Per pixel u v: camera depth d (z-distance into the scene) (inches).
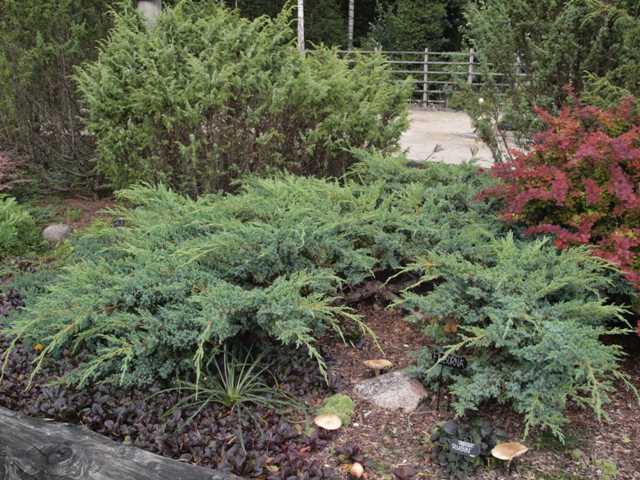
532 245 144.6
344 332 147.3
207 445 109.4
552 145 148.2
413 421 117.9
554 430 105.4
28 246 212.1
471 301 126.1
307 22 765.3
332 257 151.6
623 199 131.8
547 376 111.6
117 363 127.6
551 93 200.5
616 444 113.3
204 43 213.2
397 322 153.6
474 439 105.7
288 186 172.1
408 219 157.8
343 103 214.2
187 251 134.2
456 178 183.8
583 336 109.2
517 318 116.0
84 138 274.2
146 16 251.3
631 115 153.2
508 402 123.3
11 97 268.5
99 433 112.2
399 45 703.7
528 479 104.1
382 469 105.9
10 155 268.2
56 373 131.9
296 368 130.5
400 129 232.7
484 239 155.6
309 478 101.0
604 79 170.6
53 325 124.0
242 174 213.3
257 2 756.6
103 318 124.0
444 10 713.6
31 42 261.9
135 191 176.2
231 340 133.6
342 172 223.3
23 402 121.9
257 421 116.1
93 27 268.2
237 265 140.0
